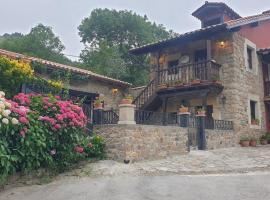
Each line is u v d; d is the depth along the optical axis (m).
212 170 7.13
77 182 5.93
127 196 4.85
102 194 5.00
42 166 6.29
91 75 13.47
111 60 26.56
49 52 30.95
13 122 5.25
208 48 13.20
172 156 9.04
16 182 5.77
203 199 4.62
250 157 9.10
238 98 13.39
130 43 31.12
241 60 14.05
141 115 9.00
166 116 10.00
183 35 13.54
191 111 14.76
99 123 8.42
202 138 10.92
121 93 15.73
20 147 5.50
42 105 6.37
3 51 11.45
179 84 13.61
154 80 15.23
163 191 5.12
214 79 12.92
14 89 8.26
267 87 15.65
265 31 16.53
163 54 16.31
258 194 4.80
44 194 5.12
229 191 5.03
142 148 8.09
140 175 6.52
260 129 14.77
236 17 16.44
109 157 7.82
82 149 6.79
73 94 13.06
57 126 6.12
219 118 13.52
